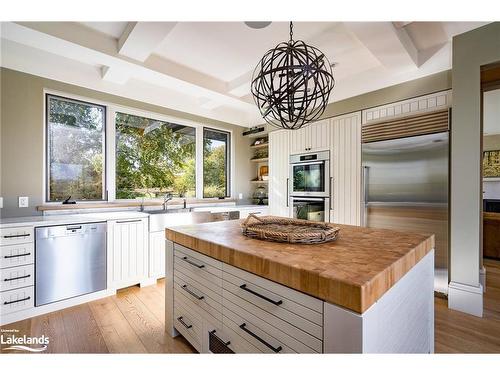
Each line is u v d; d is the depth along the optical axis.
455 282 2.26
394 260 0.96
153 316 2.16
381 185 2.86
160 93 3.56
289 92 1.23
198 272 1.51
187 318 1.65
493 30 2.06
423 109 2.57
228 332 1.28
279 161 4.14
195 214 3.35
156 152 3.66
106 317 2.14
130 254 2.74
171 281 1.81
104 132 3.14
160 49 2.54
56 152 2.77
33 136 2.57
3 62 2.40
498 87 2.38
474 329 1.94
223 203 4.39
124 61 2.40
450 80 2.40
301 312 0.91
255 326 1.11
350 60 2.77
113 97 3.13
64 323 2.04
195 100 3.97
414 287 1.15
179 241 1.64
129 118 3.38
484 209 4.61
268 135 4.41
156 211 3.46
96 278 2.49
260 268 1.04
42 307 2.18
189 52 2.59
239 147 4.74
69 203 2.82
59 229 2.27
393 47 2.23
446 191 2.41
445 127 2.42
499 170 4.53
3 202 2.41
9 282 2.03
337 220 3.28
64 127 2.83
